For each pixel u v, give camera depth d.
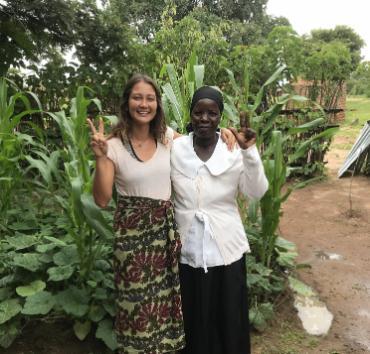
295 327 2.70
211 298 1.99
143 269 1.89
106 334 2.29
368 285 3.27
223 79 5.86
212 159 1.91
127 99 1.86
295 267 3.24
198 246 1.94
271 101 5.80
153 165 1.88
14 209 3.46
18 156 2.94
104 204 1.88
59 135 5.35
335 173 6.76
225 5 16.97
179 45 5.75
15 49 5.75
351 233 4.32
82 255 2.39
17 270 2.57
